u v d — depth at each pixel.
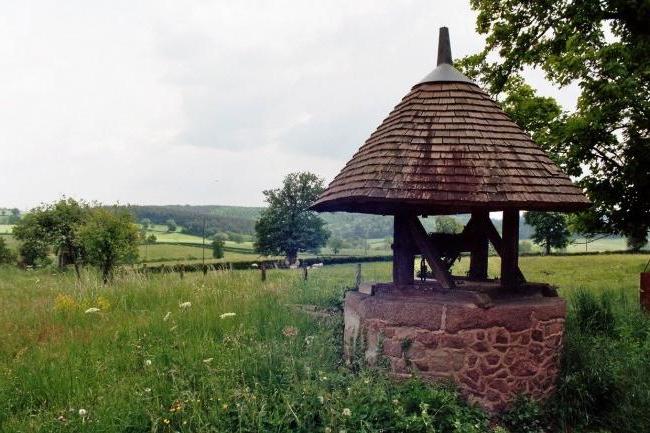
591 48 12.98
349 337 7.91
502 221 7.25
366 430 5.35
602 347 8.13
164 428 5.39
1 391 6.23
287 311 9.91
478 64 16.30
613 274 23.17
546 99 15.10
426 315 6.70
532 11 15.09
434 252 7.12
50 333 8.84
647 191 13.45
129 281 14.38
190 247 65.12
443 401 5.99
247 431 5.23
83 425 5.24
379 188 6.66
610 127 13.45
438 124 7.20
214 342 8.09
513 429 6.38
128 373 6.96
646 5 12.55
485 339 6.57
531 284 7.41
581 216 14.72
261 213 61.12
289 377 6.22
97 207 20.09
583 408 6.66
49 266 33.75
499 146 7.00
